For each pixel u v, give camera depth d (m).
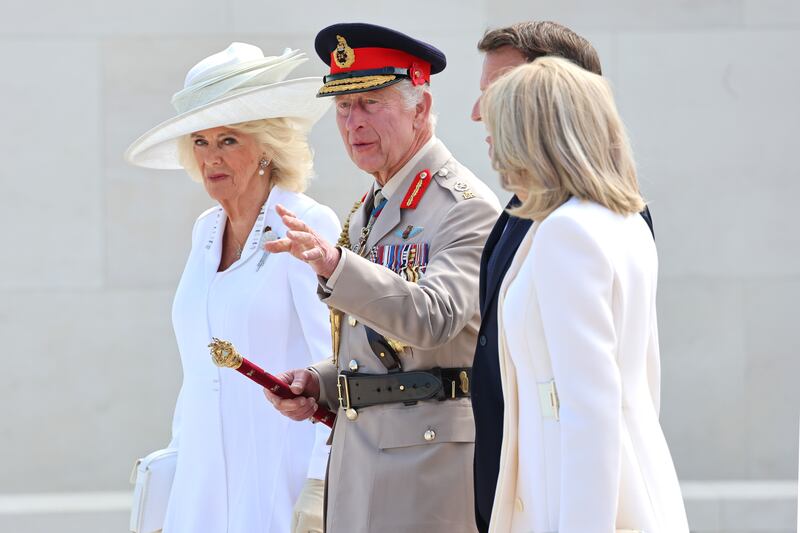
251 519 14.84
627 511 10.05
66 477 23.36
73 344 23.34
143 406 23.42
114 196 23.34
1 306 23.28
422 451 12.67
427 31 23.11
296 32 23.17
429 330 12.13
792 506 22.36
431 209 13.06
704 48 23.00
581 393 9.66
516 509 10.52
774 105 22.97
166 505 15.77
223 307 15.14
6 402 23.28
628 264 10.04
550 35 12.33
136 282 23.41
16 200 23.25
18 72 23.17
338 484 13.01
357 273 11.86
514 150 10.22
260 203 15.63
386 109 13.16
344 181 23.28
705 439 23.09
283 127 15.60
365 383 12.91
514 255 10.98
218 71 15.82
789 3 22.92
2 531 22.50
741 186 23.00
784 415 23.05
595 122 10.23
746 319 23.03
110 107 23.28
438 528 12.56
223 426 15.06
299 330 15.16
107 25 23.27
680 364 23.06
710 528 22.42
